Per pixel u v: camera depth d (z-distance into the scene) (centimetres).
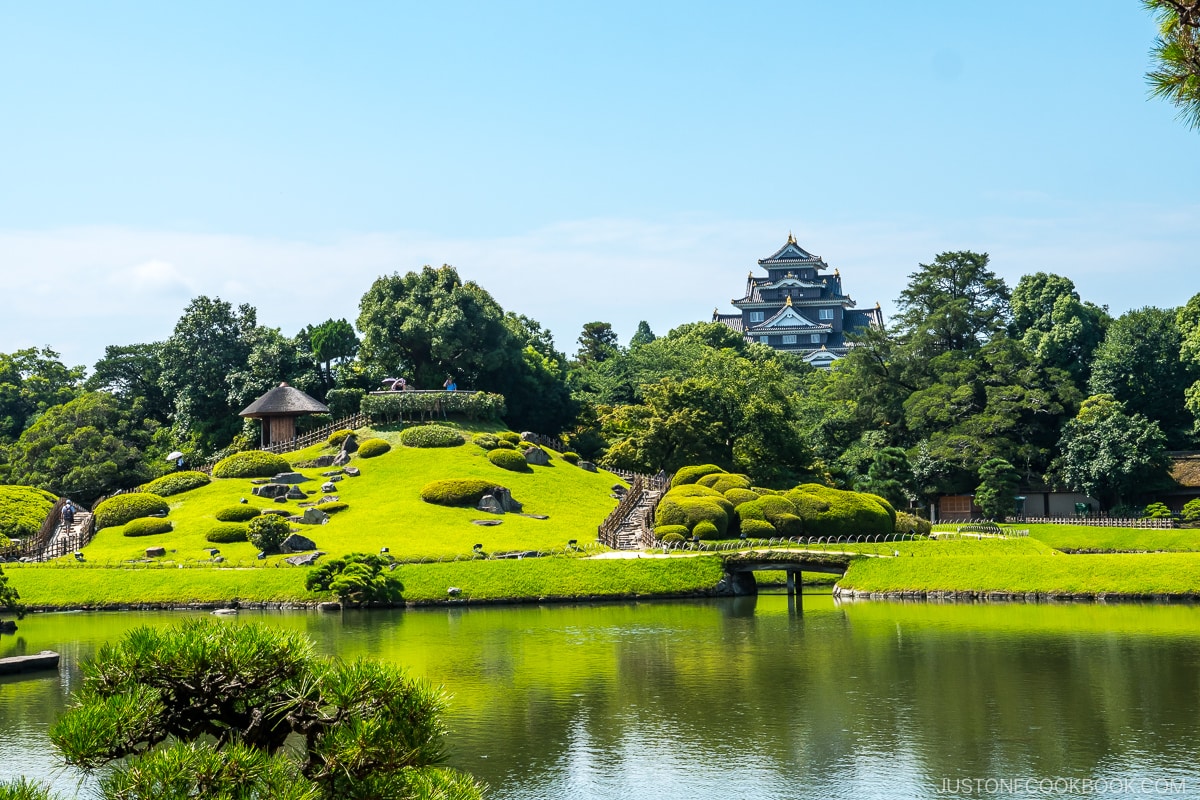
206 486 10106
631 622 6831
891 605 7400
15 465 10706
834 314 19700
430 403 11581
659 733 4272
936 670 5241
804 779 3716
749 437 10675
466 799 1753
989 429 11725
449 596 7625
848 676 5162
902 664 5391
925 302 13862
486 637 6281
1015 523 11056
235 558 8388
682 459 10625
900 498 10788
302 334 13200
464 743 4162
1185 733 4138
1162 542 9938
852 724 4347
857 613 7069
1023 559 7769
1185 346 12444
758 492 9256
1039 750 3962
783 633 6341
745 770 3819
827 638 6144
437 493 9719
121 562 8238
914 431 12719
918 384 13050
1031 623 6475
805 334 19450
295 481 10194
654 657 5684
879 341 13288
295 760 1764
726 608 7419
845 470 11419
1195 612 6781
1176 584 7262
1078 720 4334
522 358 12625
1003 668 5244
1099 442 11412
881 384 13100
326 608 7431
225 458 10869
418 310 12138
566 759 3962
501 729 4347
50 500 9900
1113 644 5753
